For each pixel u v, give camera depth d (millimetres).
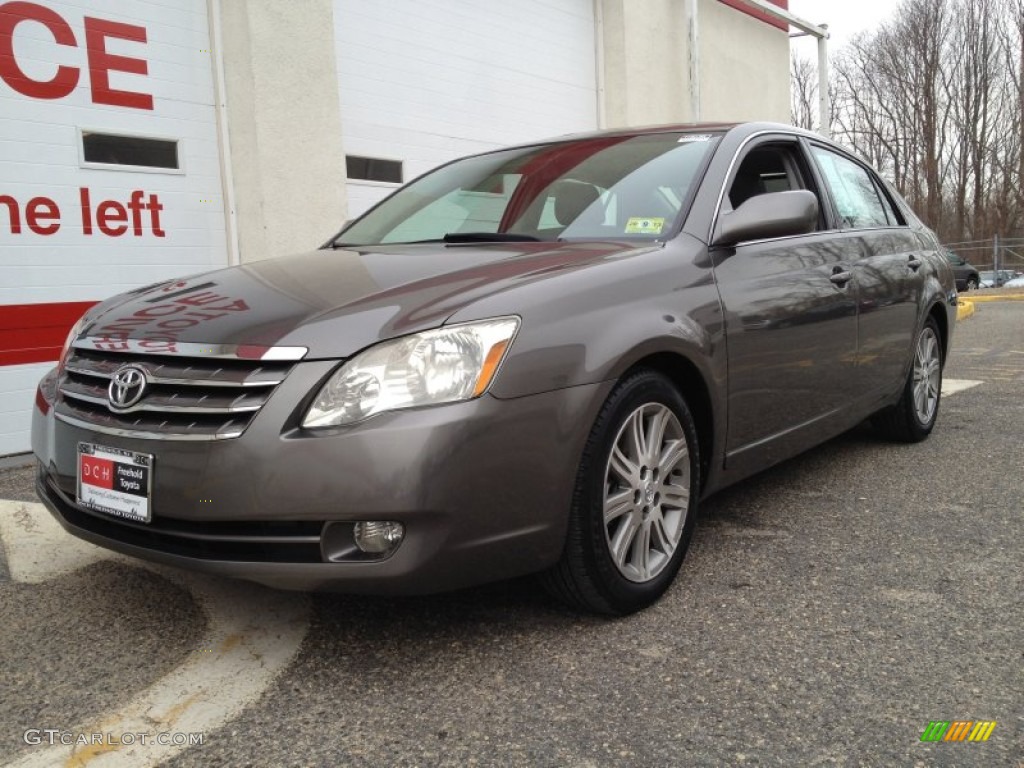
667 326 2486
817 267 3344
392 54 7938
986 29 40844
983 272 28453
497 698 2027
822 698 2000
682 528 2631
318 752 1834
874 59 44250
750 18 14602
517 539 2143
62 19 5531
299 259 3014
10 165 5309
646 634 2340
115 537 2301
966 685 2045
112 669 2217
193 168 6320
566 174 3316
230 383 2084
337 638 2354
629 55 10977
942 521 3240
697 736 1857
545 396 2154
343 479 1971
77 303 5652
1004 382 6500
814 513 3373
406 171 8133
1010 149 41000
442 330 2076
